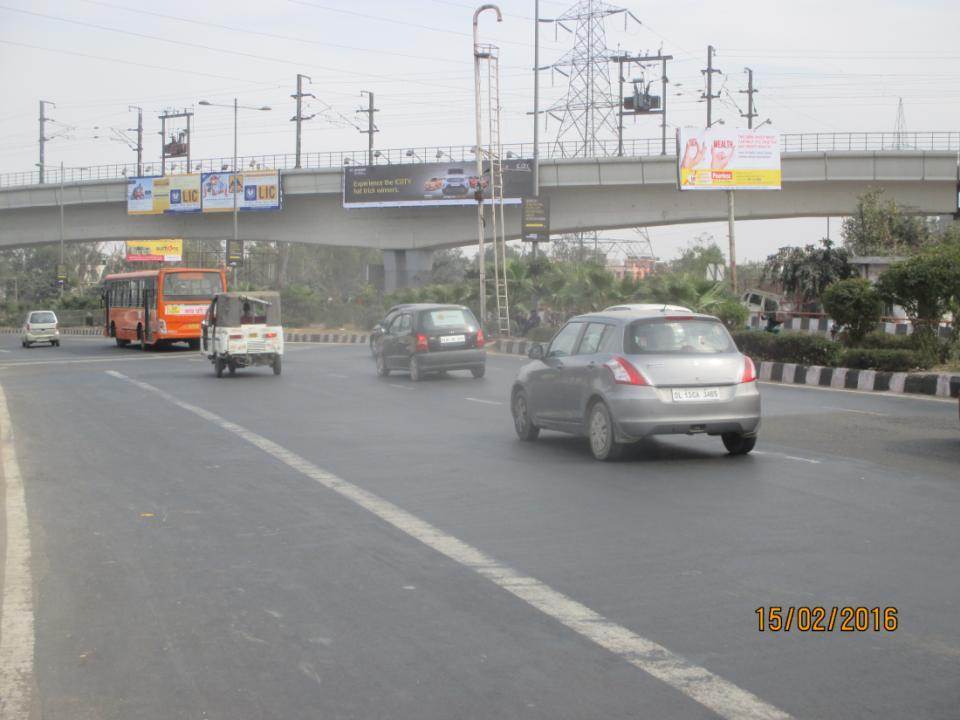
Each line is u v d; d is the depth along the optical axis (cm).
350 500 927
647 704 447
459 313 2339
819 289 4147
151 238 6456
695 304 2891
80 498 970
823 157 4453
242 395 2017
